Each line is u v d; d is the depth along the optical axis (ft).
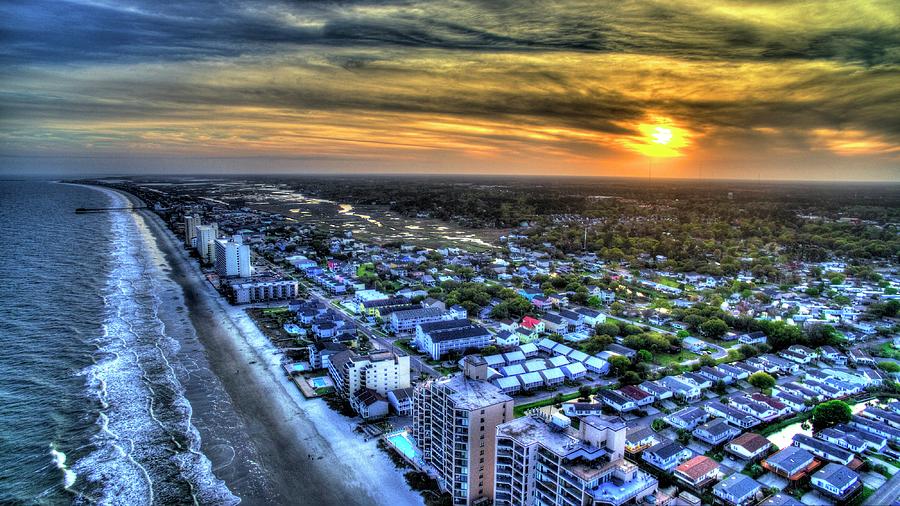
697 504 522.47
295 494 575.38
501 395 568.82
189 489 581.94
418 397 633.61
